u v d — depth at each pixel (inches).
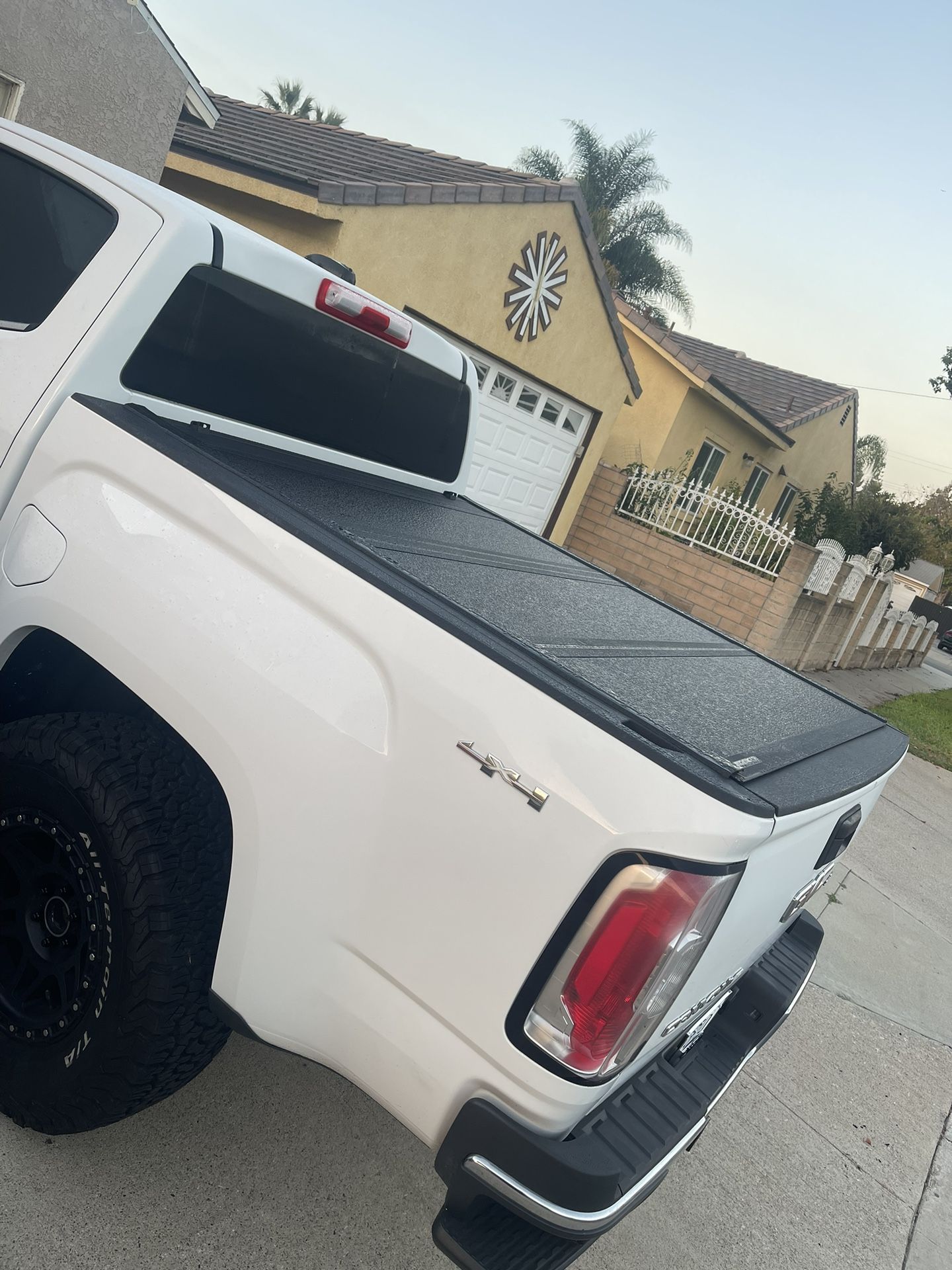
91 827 79.7
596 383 535.5
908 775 445.4
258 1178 97.3
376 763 71.1
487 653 68.3
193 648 77.7
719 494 550.9
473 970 68.2
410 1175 105.5
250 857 76.2
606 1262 105.7
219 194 370.3
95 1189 89.4
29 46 274.2
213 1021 84.0
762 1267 113.7
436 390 138.9
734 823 63.6
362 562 75.2
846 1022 181.5
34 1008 89.0
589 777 64.4
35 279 99.3
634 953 63.7
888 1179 139.5
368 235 359.3
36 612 86.4
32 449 89.9
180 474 81.0
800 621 564.1
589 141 1178.6
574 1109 67.1
